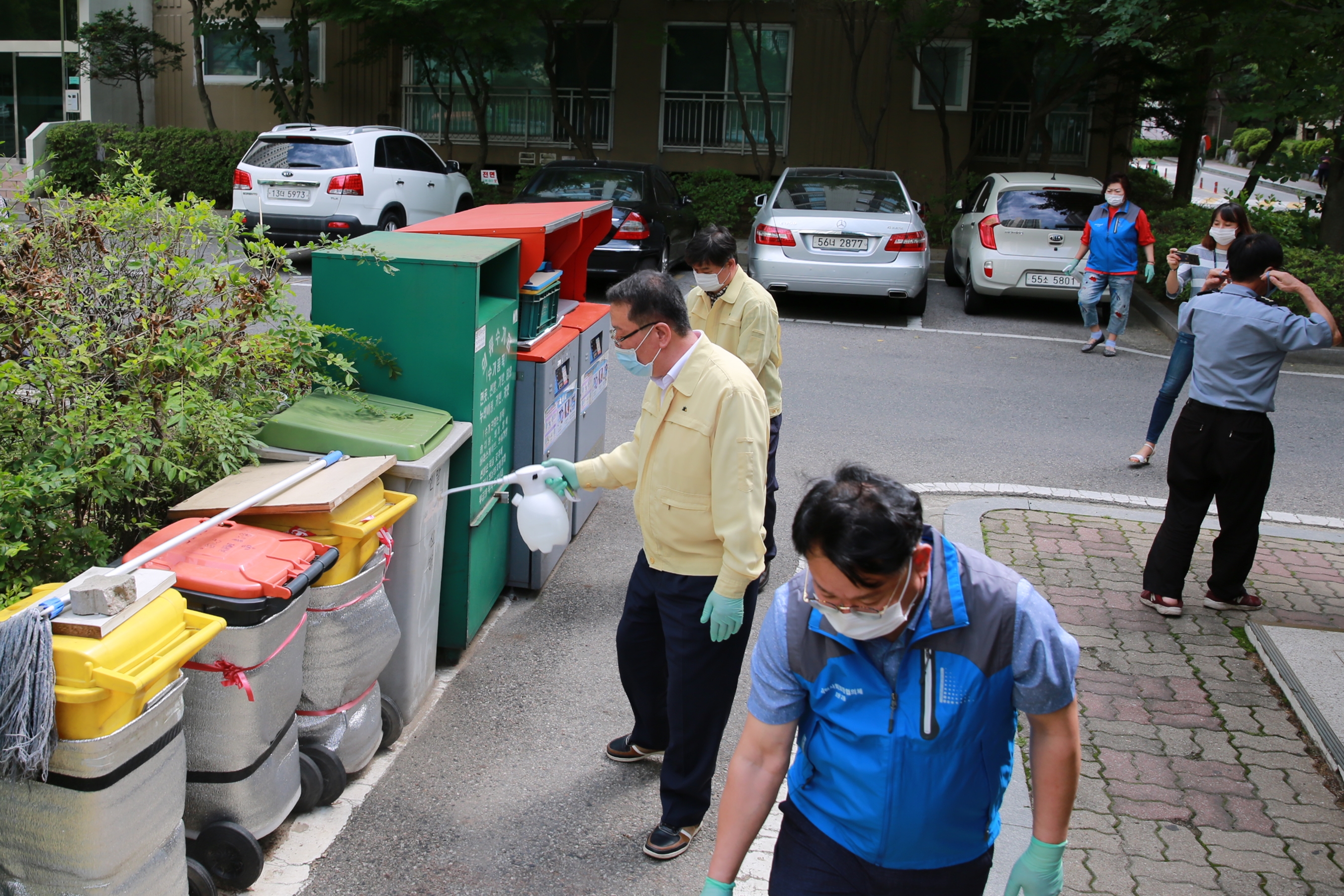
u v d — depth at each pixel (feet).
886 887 7.48
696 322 17.54
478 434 15.08
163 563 10.07
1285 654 15.98
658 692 12.96
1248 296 16.51
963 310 44.86
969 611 6.99
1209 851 11.86
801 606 7.34
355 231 45.88
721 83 70.79
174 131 65.67
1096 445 27.66
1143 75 61.11
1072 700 7.18
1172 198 67.62
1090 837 12.03
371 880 11.11
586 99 66.80
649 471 11.35
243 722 10.11
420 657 13.84
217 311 13.33
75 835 8.46
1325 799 12.90
